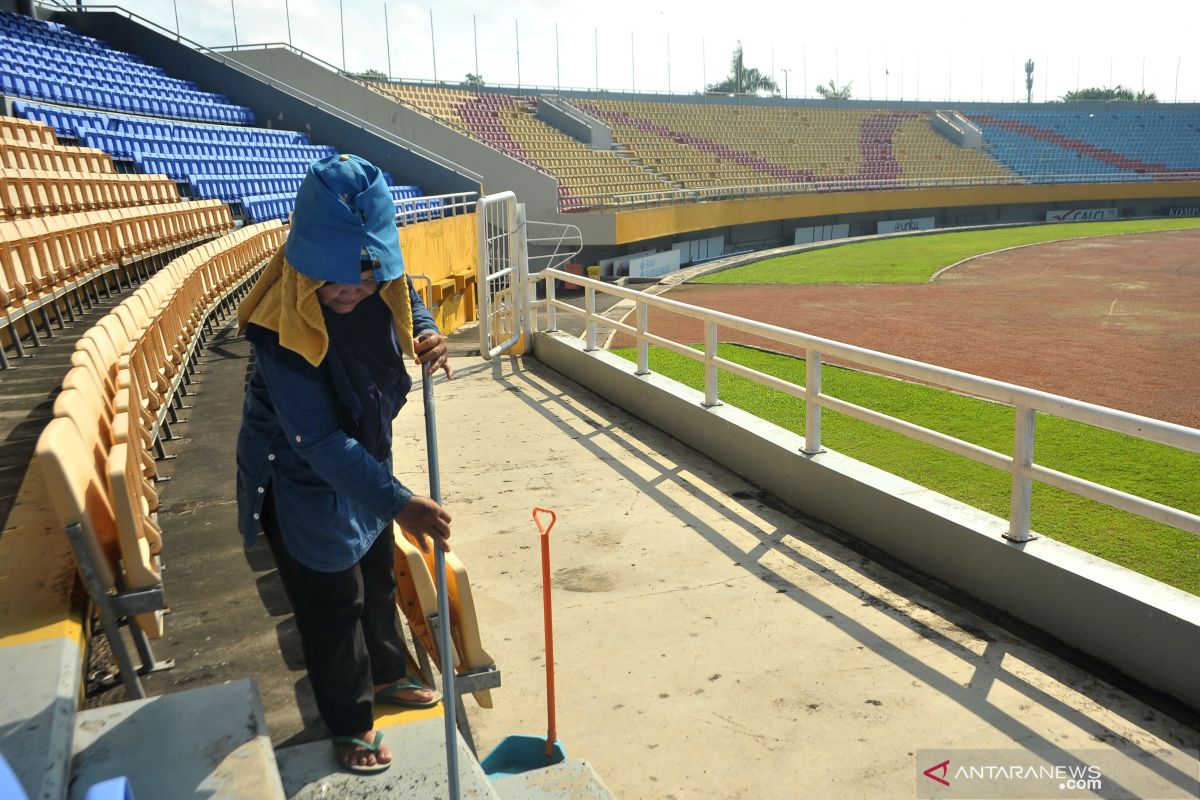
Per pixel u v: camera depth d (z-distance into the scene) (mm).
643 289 26281
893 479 5266
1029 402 4043
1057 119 62906
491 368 10711
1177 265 28219
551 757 2965
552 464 6938
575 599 4625
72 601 2453
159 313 6105
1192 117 64062
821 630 4234
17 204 9125
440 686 3336
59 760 1814
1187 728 3371
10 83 17562
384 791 2201
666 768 3230
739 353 13820
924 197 49438
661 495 6203
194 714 2188
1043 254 32625
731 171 45688
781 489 6055
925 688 3703
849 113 58344
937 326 17359
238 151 21641
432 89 39625
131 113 21391
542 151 37906
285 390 1944
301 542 2127
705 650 4074
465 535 5504
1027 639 4082
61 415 2533
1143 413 10555
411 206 17328
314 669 2256
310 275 1863
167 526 4406
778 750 3316
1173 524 3445
